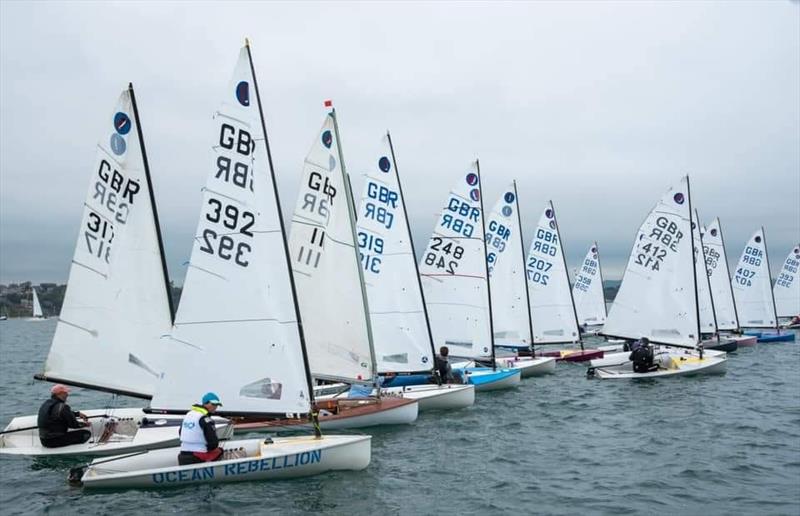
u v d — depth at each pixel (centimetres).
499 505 1079
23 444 1366
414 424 1741
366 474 1242
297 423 1612
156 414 1362
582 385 2478
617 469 1288
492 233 2967
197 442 1164
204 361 1269
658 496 1113
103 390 1496
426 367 2072
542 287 3350
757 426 1648
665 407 1952
